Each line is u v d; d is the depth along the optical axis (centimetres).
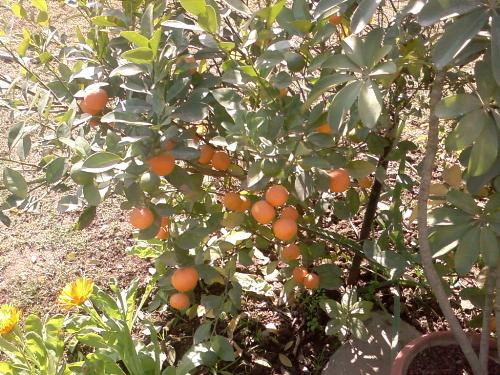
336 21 103
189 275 110
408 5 72
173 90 89
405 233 153
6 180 97
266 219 95
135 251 149
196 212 121
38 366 116
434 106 83
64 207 104
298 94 105
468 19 68
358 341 132
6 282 160
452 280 136
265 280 151
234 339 139
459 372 105
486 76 75
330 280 125
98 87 101
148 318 146
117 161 87
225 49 96
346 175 100
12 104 117
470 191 85
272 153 87
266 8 90
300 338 138
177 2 118
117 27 107
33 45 115
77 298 114
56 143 107
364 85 76
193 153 89
